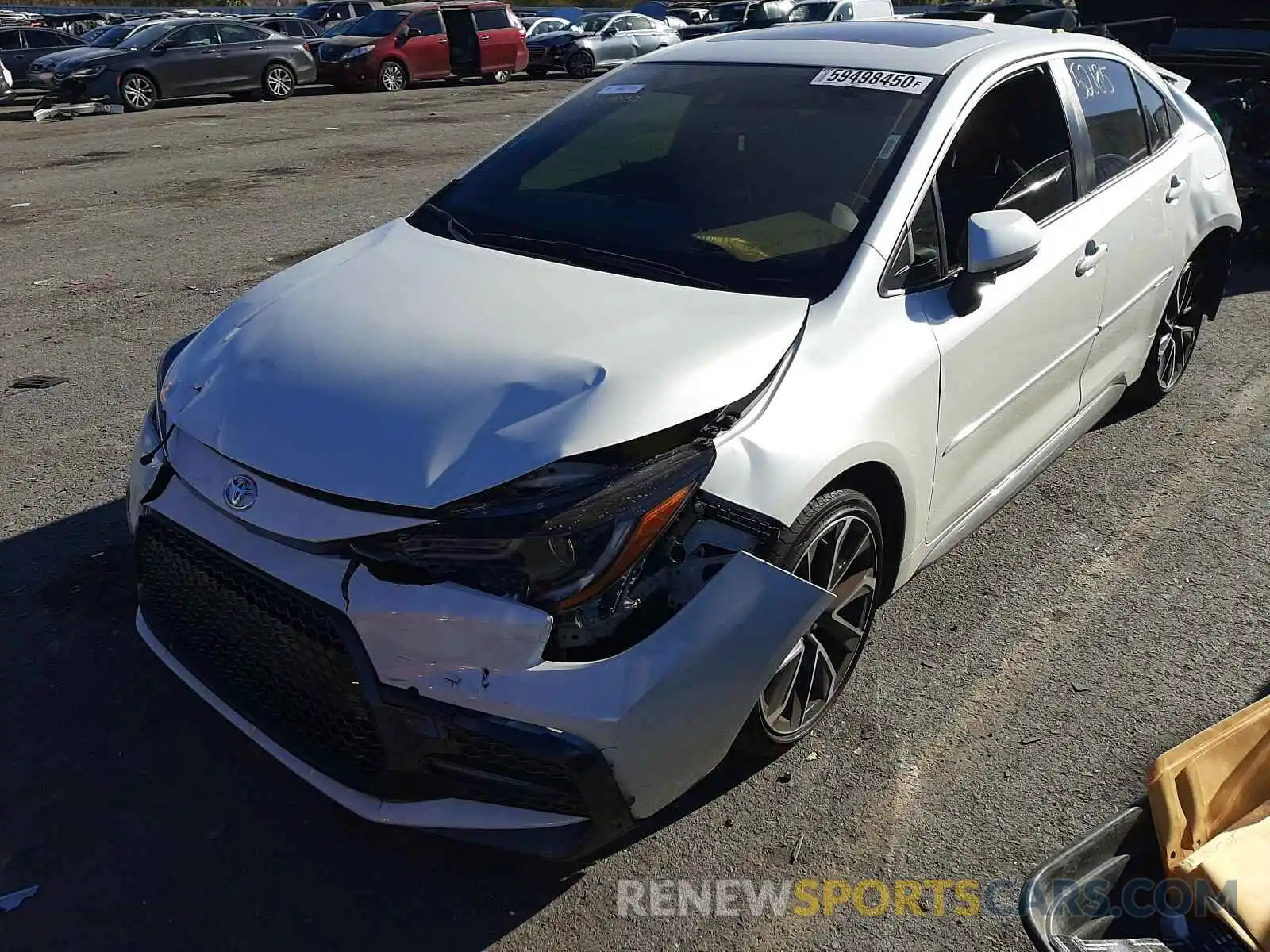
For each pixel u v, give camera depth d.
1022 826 2.79
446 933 2.46
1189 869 2.52
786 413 2.62
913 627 3.59
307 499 2.36
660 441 2.43
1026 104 3.69
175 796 2.81
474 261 3.17
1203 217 4.77
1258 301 6.91
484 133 14.51
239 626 2.50
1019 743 3.07
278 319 2.90
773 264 3.01
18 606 3.54
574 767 2.23
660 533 2.34
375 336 2.72
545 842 2.33
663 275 3.04
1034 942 2.40
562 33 24.80
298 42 20.19
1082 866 2.58
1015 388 3.53
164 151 12.84
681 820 2.79
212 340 2.96
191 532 2.54
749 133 3.47
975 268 3.02
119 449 4.70
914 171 3.18
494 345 2.63
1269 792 2.74
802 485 2.57
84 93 17.66
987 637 3.54
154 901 2.50
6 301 6.80
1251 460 4.77
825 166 3.27
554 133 3.86
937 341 3.05
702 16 28.75
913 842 2.74
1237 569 3.95
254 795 2.82
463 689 2.23
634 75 4.03
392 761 2.34
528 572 2.23
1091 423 4.36
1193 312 5.24
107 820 2.72
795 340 2.75
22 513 4.13
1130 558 4.01
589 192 3.47
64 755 2.92
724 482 2.46
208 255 7.90
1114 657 3.45
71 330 6.25
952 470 3.29
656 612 2.37
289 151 12.79
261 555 2.40
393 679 2.28
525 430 2.36
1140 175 4.28
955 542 3.55
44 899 2.50
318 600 2.31
